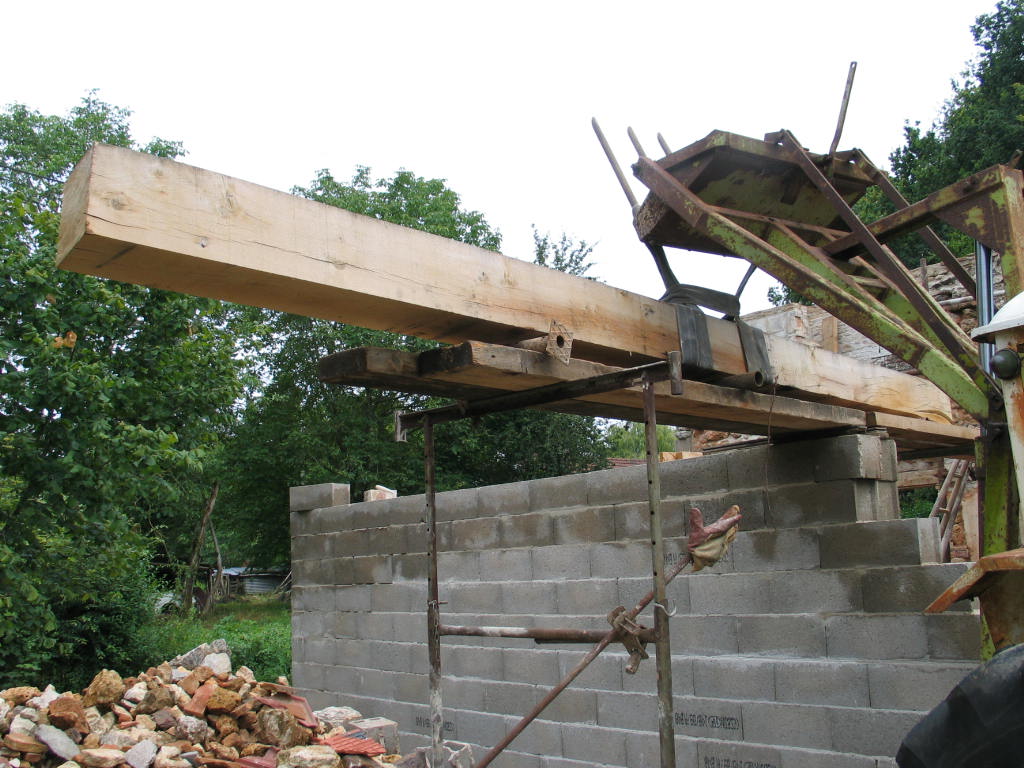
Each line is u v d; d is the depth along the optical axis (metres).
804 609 5.13
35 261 8.35
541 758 6.37
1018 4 23.91
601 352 3.85
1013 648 2.32
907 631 4.68
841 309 3.88
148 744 4.74
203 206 2.52
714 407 4.21
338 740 5.39
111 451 8.26
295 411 23.80
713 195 4.48
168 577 22.02
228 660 6.01
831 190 4.20
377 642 7.86
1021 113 21.58
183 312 9.38
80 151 19.94
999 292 8.03
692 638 5.64
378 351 3.45
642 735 5.80
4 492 9.07
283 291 2.82
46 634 10.06
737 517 3.71
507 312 3.37
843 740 4.86
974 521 8.72
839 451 5.08
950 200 3.76
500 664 6.77
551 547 6.59
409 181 25.19
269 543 24.12
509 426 21.89
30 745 4.59
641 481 6.10
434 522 4.34
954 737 2.33
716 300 4.42
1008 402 2.63
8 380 7.94
